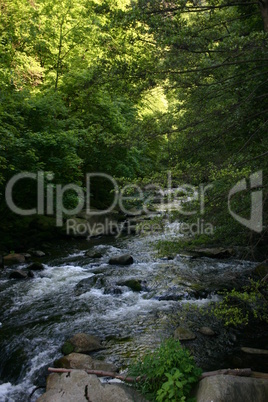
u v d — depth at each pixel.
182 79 6.56
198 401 4.01
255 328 6.62
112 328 6.70
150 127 7.11
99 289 8.78
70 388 4.43
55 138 13.42
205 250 11.24
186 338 6.20
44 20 17.88
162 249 6.46
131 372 4.77
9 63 14.93
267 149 6.41
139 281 8.85
